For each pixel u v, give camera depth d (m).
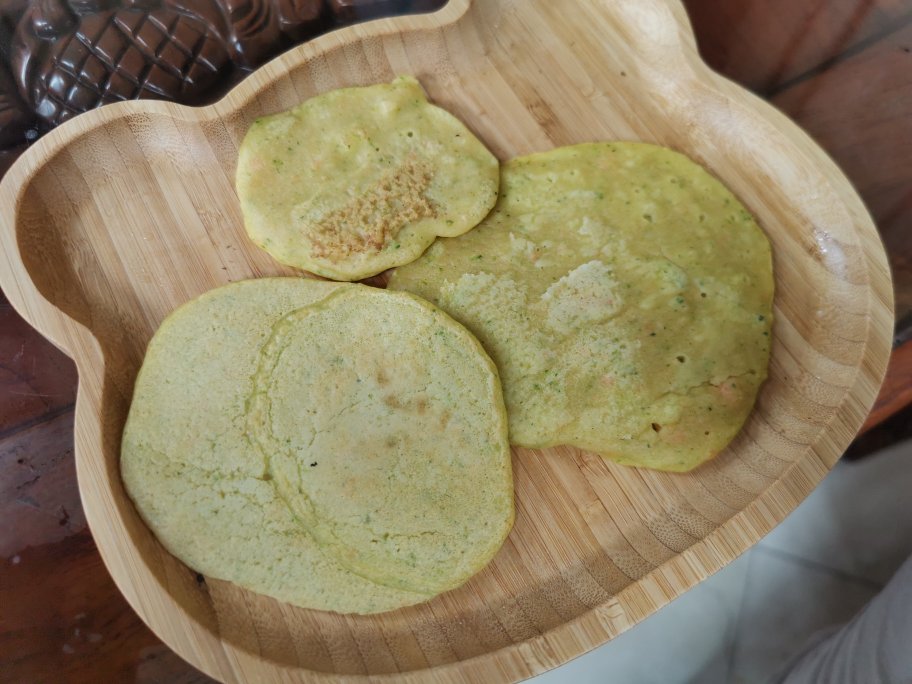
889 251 0.24
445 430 0.20
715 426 0.21
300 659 0.19
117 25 0.23
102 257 0.22
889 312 0.21
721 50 0.26
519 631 0.20
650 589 0.19
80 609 0.21
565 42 0.25
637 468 0.21
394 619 0.20
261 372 0.21
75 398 0.22
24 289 0.20
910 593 0.17
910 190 0.25
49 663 0.20
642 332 0.21
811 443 0.20
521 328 0.21
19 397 0.22
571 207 0.23
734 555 0.19
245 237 0.22
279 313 0.21
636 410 0.21
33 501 0.21
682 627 0.27
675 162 0.23
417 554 0.20
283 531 0.20
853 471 0.28
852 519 0.28
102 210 0.22
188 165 0.23
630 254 0.22
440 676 0.18
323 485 0.20
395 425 0.20
